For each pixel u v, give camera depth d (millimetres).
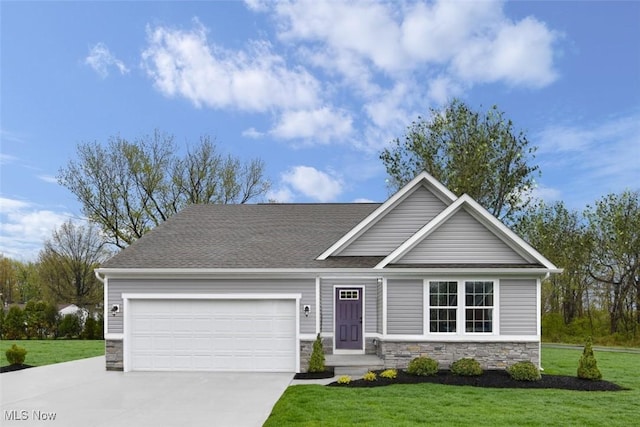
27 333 32656
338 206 22422
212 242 18203
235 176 38938
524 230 32969
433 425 9234
